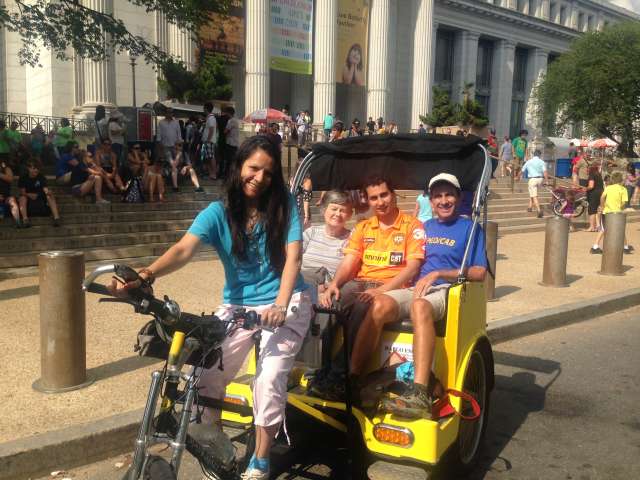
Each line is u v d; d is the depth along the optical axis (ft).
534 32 163.53
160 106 46.80
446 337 12.89
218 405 11.35
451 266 14.53
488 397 15.05
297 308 11.14
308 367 13.58
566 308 27.91
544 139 127.34
